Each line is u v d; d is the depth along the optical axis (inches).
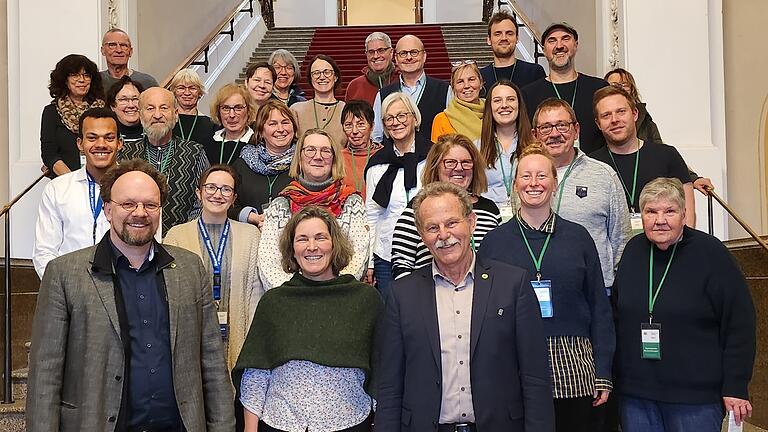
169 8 382.9
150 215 124.5
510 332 122.7
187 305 129.2
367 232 163.8
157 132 187.6
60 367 123.1
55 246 168.6
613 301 144.7
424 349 123.0
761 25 305.9
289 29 629.6
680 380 134.0
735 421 133.0
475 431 121.7
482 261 128.4
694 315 134.6
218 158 209.0
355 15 896.3
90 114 171.2
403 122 179.5
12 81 283.9
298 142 168.9
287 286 135.2
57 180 172.2
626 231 156.3
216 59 460.4
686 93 282.4
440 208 122.6
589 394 134.6
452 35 602.2
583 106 209.2
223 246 164.4
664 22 284.2
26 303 227.1
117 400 122.6
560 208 154.5
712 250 135.6
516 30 246.5
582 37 342.3
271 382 133.7
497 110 177.3
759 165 304.7
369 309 134.1
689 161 277.6
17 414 176.1
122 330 124.0
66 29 286.0
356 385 132.4
